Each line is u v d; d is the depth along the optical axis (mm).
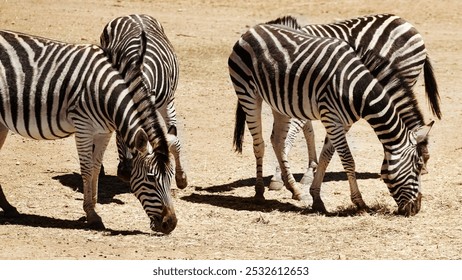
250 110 13672
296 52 12914
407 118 12430
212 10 31219
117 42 13945
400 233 11672
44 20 27609
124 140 11180
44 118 11570
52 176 14703
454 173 15078
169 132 11961
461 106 20125
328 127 12570
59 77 11477
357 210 12719
